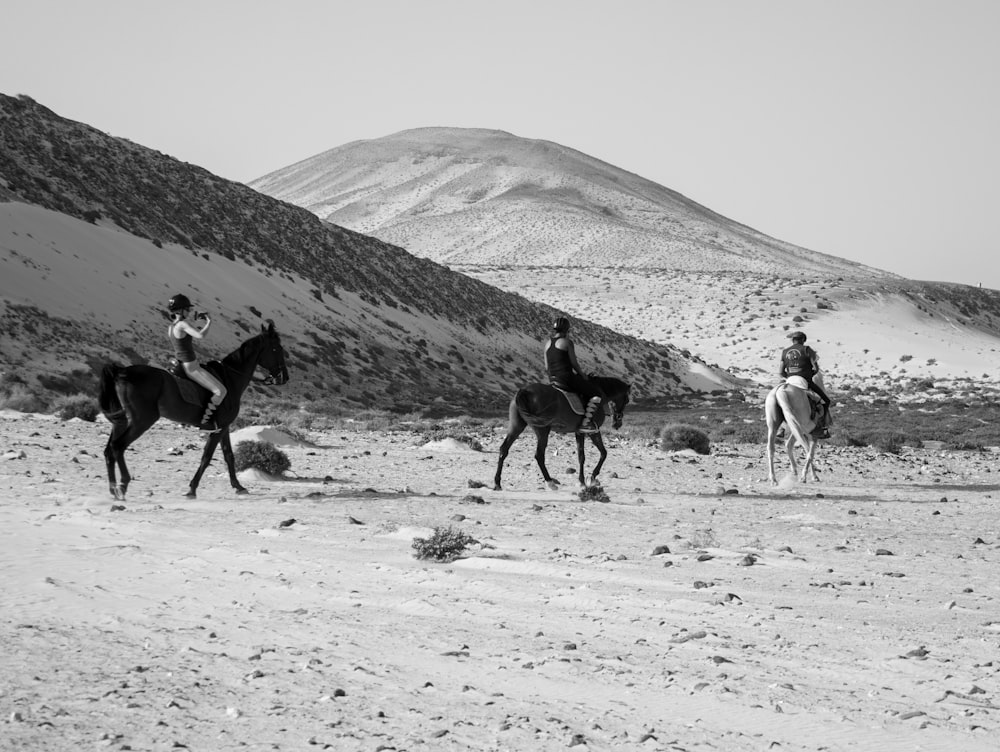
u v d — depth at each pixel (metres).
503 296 101.31
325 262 85.31
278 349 18.27
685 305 136.88
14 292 54.22
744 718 6.06
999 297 161.88
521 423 20.70
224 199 86.69
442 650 7.68
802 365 25.20
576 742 5.53
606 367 91.56
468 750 5.45
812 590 10.47
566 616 8.97
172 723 5.82
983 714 6.12
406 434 38.78
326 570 11.02
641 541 13.86
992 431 53.31
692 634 8.13
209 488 19.52
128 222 72.75
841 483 25.88
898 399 84.06
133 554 11.55
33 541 12.23
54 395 44.72
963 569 12.13
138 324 58.44
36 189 69.44
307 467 24.67
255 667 7.07
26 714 5.88
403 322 81.56
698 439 35.22
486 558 11.70
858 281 153.25
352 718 5.98
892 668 7.24
